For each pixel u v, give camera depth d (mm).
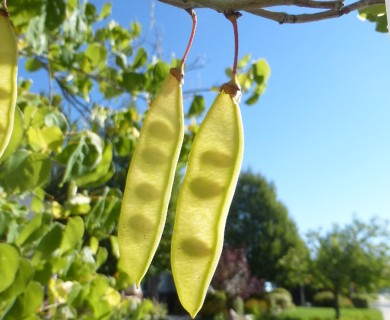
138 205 112
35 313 205
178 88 114
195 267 107
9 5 226
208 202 109
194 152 110
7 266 179
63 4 245
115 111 379
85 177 240
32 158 196
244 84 361
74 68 323
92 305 258
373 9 208
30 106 219
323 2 97
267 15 100
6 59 110
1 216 198
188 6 107
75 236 215
